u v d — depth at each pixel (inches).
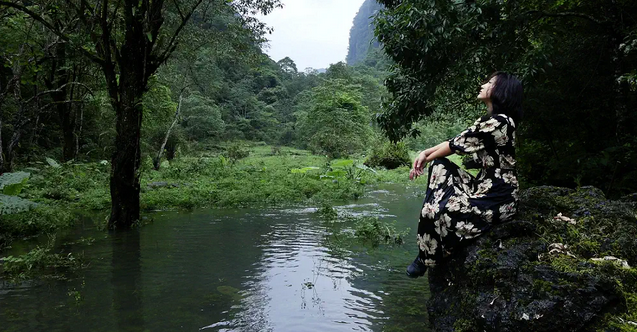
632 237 91.9
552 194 117.3
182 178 457.7
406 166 708.0
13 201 203.5
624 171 207.0
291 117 2122.3
